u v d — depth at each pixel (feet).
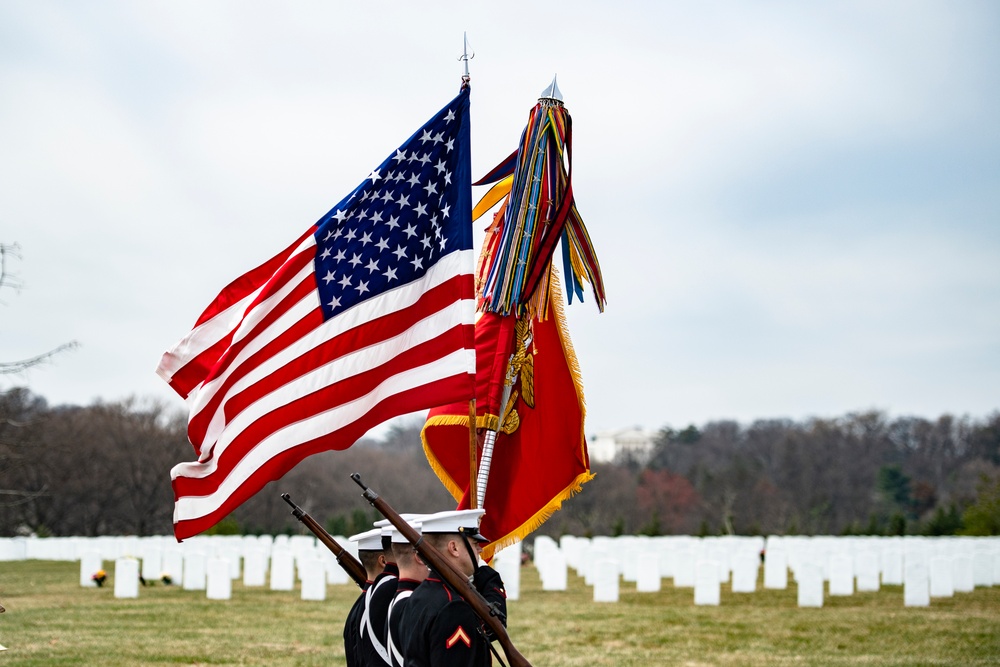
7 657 52.06
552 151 28.37
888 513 310.86
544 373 29.17
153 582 95.14
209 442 27.20
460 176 26.81
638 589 90.17
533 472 28.94
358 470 276.82
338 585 93.76
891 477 322.14
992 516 175.01
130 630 62.69
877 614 73.87
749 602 81.97
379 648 20.89
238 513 230.89
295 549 118.52
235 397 27.09
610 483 289.12
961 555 96.78
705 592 79.71
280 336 27.07
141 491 209.15
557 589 92.12
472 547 20.27
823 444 346.13
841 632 64.44
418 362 26.05
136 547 129.08
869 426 376.48
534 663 52.60
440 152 27.20
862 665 52.29
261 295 27.20
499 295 27.84
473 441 25.29
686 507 287.69
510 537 28.84
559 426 28.99
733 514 274.36
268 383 26.91
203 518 27.09
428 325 26.25
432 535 19.88
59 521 207.72
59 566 119.14
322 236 27.35
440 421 28.99
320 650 55.36
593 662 53.01
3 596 83.05
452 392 25.46
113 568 114.73
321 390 26.55
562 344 29.32
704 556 102.99
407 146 27.40
